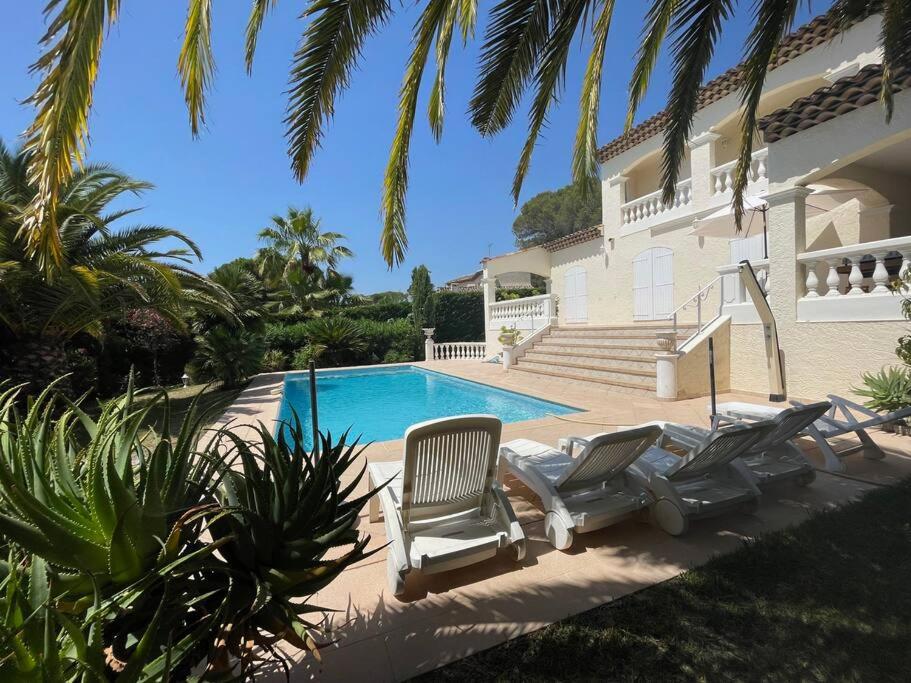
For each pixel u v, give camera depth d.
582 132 5.55
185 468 1.84
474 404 11.80
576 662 2.17
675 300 13.39
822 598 2.55
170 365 16.38
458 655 2.25
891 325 6.71
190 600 1.65
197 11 2.89
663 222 13.48
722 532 3.43
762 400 8.23
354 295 29.94
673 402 8.82
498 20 3.75
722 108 11.83
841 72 9.81
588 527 3.30
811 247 10.41
